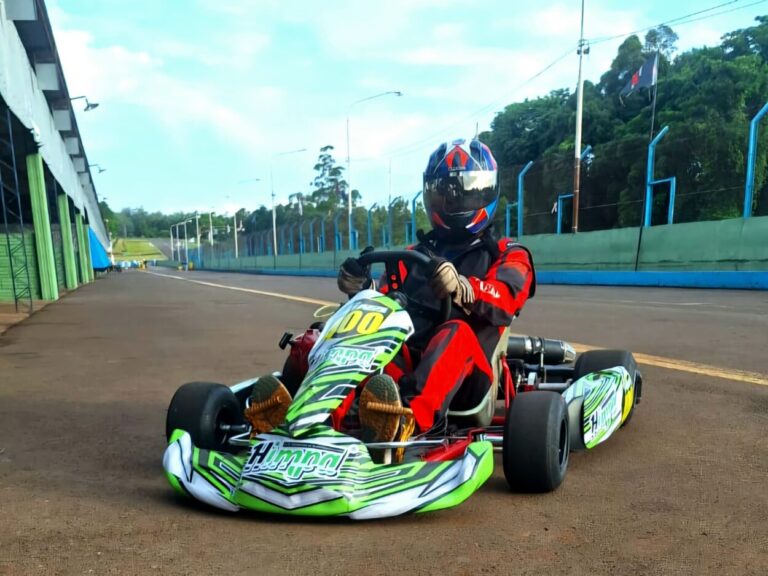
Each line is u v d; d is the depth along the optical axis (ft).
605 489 10.65
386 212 116.47
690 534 8.87
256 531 8.81
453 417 11.43
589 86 127.03
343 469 8.66
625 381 13.24
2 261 60.03
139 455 12.87
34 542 8.55
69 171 87.30
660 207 80.94
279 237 187.21
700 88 87.56
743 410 15.79
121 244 594.65
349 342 10.03
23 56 46.96
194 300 60.44
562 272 78.13
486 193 12.59
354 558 8.00
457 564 7.88
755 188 72.28
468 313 11.50
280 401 9.75
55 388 19.81
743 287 56.90
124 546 8.38
